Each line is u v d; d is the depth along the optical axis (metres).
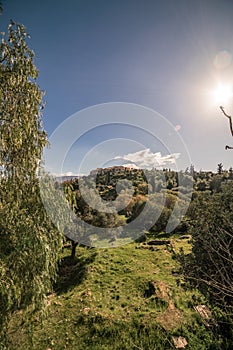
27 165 4.54
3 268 3.80
